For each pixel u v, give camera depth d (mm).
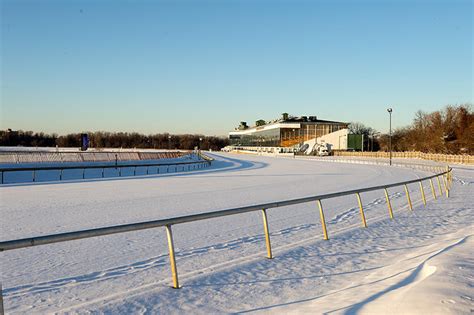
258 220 14461
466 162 68188
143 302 6113
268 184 30844
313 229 12695
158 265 8547
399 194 23359
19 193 24047
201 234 11961
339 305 5652
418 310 4871
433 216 15164
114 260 9031
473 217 14938
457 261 7242
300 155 116562
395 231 12164
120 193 24094
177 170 52031
